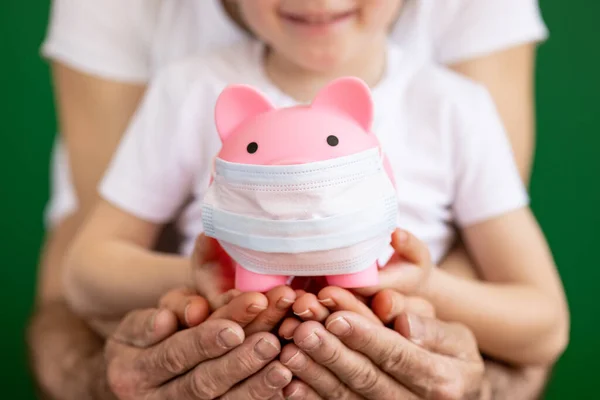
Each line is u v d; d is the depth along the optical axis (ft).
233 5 3.43
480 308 2.80
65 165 4.17
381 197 1.98
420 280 2.39
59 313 3.66
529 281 3.02
